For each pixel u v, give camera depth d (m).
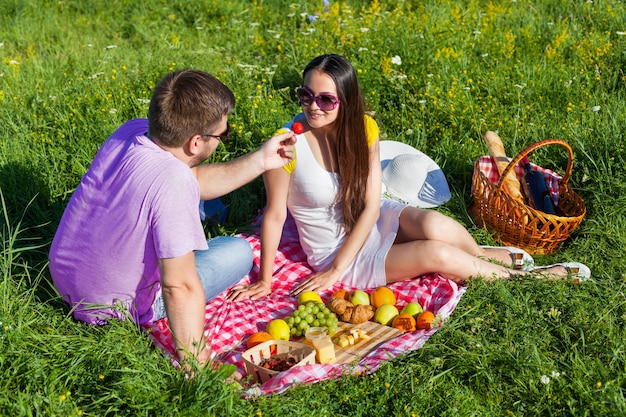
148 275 3.52
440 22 8.19
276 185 4.25
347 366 3.53
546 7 9.05
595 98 6.45
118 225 3.35
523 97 6.54
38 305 3.80
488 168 5.41
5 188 4.94
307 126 4.29
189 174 3.29
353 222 4.44
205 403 3.13
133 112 6.08
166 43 8.02
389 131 6.18
